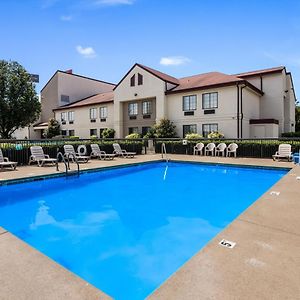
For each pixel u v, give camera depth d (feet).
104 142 56.08
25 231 16.78
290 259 9.25
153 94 81.61
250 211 15.15
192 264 8.89
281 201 17.39
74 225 17.85
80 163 42.32
